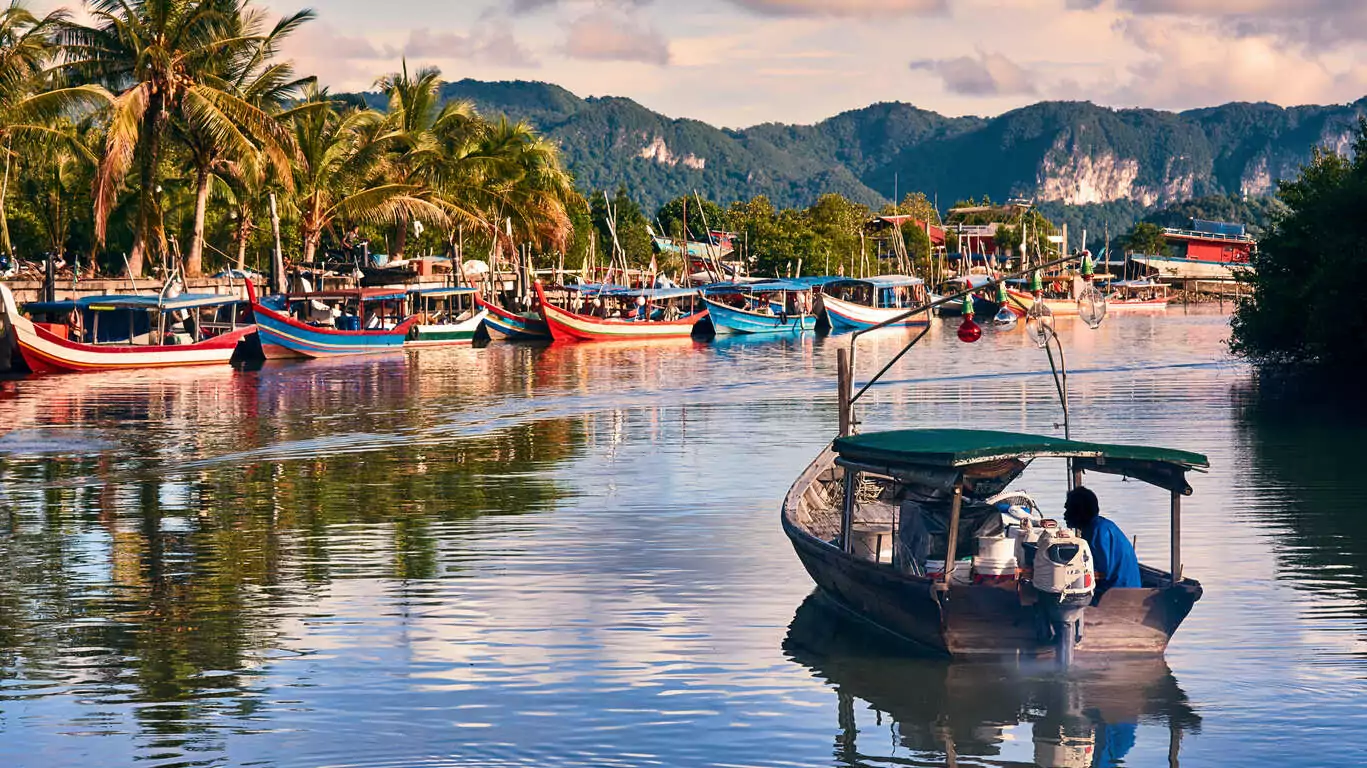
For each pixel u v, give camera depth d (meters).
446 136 67.69
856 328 82.00
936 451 10.73
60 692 10.46
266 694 10.39
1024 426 28.12
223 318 53.50
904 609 11.19
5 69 45.59
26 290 46.78
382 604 13.06
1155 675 10.69
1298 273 39.25
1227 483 19.62
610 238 109.94
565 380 42.56
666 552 15.27
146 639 11.92
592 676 10.77
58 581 14.19
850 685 10.52
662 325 70.44
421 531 16.75
